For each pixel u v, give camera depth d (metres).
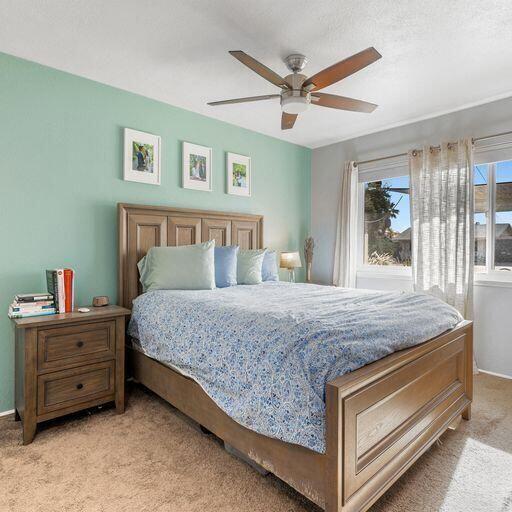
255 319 1.72
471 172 3.20
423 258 3.52
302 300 2.21
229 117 3.63
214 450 1.91
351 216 4.21
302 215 4.67
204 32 2.18
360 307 1.96
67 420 2.26
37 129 2.53
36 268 2.52
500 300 3.13
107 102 2.88
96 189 2.82
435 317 1.99
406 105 3.29
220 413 1.76
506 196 3.18
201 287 2.81
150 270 2.85
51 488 1.59
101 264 2.85
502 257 3.21
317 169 4.69
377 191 4.18
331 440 1.23
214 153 3.66
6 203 2.40
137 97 3.06
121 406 2.37
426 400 1.81
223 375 1.68
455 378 2.14
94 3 1.92
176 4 1.92
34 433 2.02
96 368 2.28
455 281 3.25
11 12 1.99
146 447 1.94
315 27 2.12
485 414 2.36
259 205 4.13
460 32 2.16
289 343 1.45
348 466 1.28
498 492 1.58
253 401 1.48
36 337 2.05
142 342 2.44
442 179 3.37
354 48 2.33
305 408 1.31
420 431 1.73
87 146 2.77
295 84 2.22
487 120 3.20
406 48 2.34
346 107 2.51
